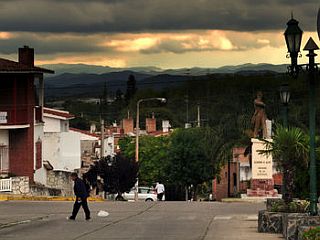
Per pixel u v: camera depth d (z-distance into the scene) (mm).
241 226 28938
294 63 21891
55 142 67250
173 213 37156
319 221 21672
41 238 25312
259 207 41750
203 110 112562
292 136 26516
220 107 107875
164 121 132625
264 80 100750
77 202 32906
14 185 54812
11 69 56906
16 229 28781
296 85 72250
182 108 145750
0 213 37344
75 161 69188
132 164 68500
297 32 21750
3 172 58062
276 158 26922
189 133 87750
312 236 16406
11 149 59219
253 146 49812
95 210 39312
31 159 59469
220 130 77625
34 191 57312
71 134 68562
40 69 59875
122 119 153125
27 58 61406
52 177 66312
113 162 68500
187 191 87500
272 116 81688
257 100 52375
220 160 76688
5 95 58094
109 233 26781
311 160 22562
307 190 29578
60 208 40500
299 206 25766
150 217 34438
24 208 40500
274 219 25484
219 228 28203
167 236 25391
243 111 96812
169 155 87250
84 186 32875
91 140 101750
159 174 95750
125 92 170500
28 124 59219
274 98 84250
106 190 68375
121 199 68250
